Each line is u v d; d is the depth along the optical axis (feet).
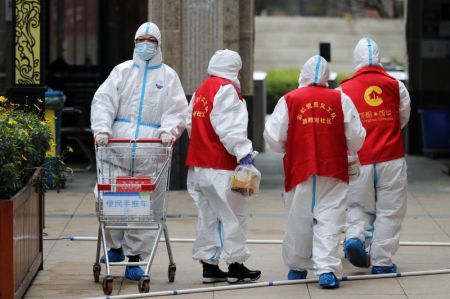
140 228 52.80
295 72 219.00
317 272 52.95
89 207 81.30
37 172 54.13
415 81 122.42
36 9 65.51
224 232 53.52
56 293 52.70
